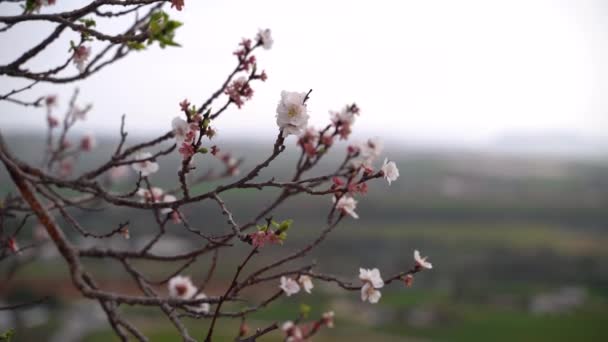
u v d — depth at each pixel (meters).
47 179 3.53
